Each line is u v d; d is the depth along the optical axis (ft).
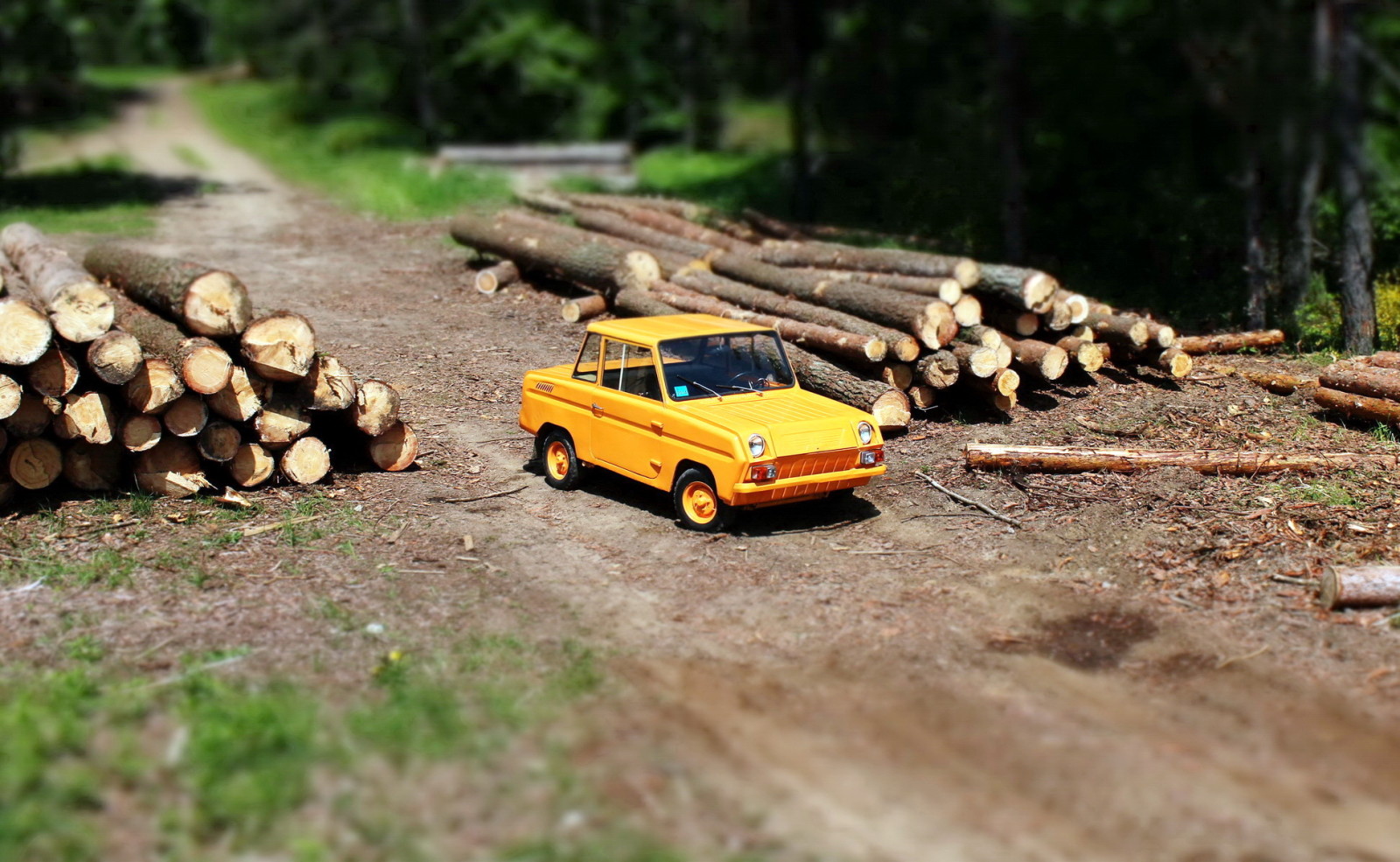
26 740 20.12
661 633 25.76
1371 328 56.18
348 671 23.65
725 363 33.81
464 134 161.07
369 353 52.21
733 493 30.22
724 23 155.12
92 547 30.12
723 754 20.47
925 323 41.83
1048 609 27.07
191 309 32.35
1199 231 76.74
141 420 32.12
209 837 17.95
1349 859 17.47
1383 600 26.32
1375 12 68.69
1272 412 44.04
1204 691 22.98
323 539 31.27
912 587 28.37
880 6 104.88
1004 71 81.71
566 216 78.79
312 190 111.75
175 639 25.05
